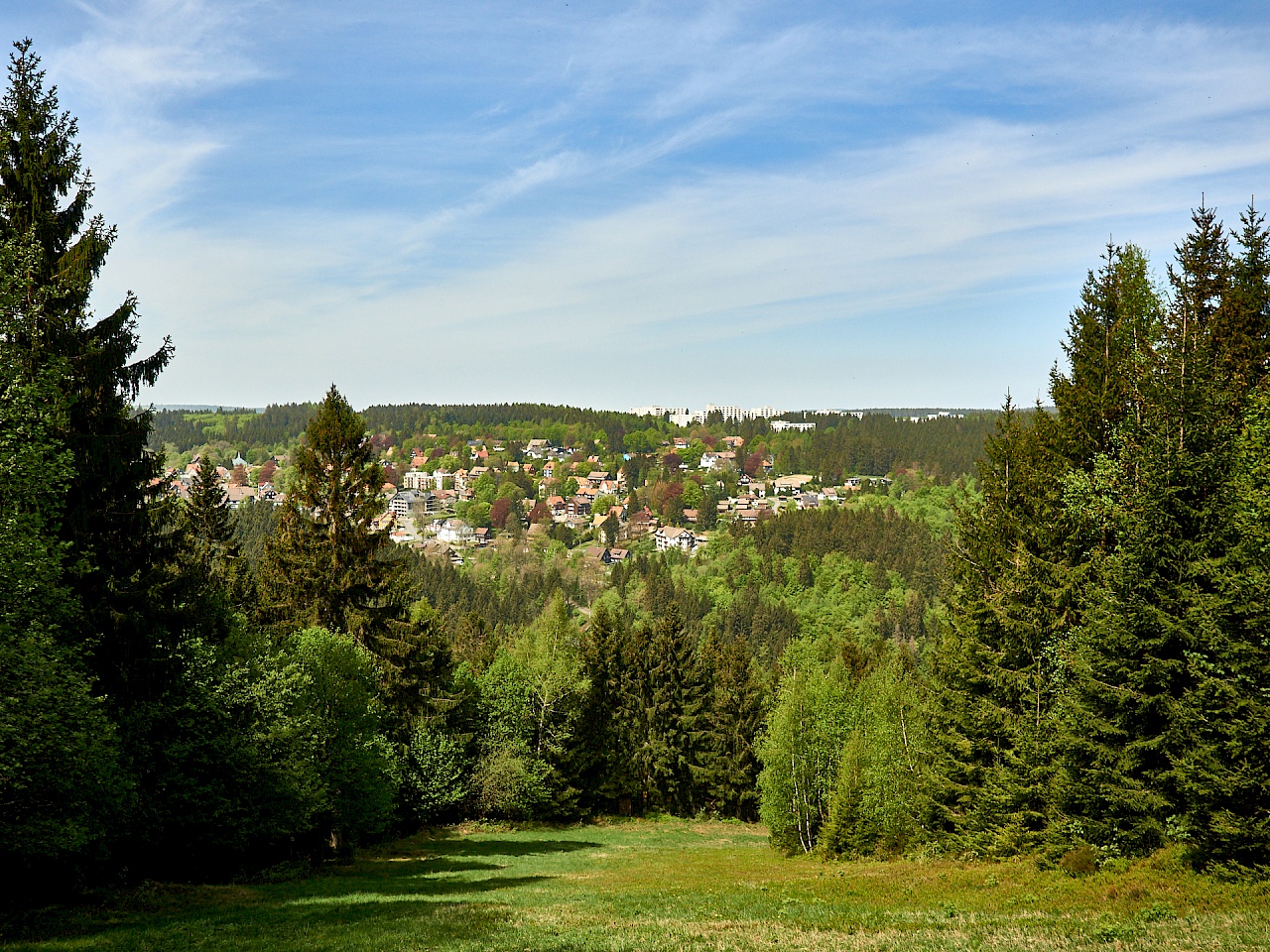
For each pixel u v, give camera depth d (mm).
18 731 15430
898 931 15547
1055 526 25234
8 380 17156
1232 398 21625
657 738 65562
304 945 15289
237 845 25406
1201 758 17266
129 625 20781
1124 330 28797
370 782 34500
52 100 21188
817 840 40375
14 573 15969
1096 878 19172
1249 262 25234
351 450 40906
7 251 17172
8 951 14820
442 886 27531
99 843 20500
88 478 20484
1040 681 24141
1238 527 18141
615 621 72500
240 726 26156
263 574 43500
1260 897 15508
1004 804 24719
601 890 26250
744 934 15680
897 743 33406
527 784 53656
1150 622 19391
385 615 41125
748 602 160750
